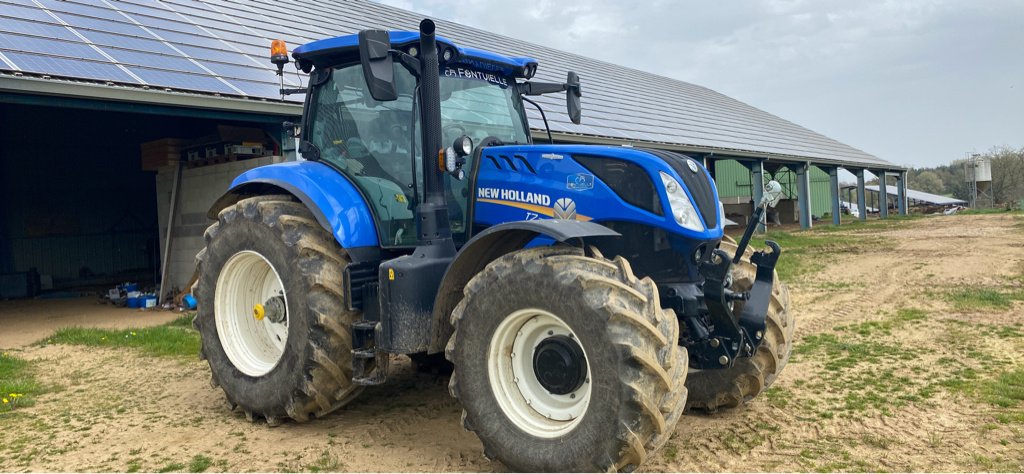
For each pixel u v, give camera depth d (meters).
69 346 7.19
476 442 3.92
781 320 4.16
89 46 8.35
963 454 3.48
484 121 4.45
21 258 13.69
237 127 9.87
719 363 3.55
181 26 10.62
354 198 4.18
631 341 2.89
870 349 5.80
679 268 3.61
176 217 10.50
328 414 4.48
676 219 3.47
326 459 3.66
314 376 3.92
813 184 34.94
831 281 10.59
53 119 13.35
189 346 6.90
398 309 3.61
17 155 13.68
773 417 4.16
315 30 13.84
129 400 4.99
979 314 7.20
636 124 17.06
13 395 5.07
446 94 4.27
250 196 4.98
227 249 4.47
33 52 7.56
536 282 3.16
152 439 4.06
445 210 3.86
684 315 3.55
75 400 5.03
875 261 13.00
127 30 9.49
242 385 4.34
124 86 7.52
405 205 4.09
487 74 4.60
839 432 3.87
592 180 3.67
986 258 12.38
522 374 3.39
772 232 21.78
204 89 8.20
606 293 2.98
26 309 10.52
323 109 4.62
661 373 2.89
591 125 14.33
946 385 4.66
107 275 14.89
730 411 4.31
